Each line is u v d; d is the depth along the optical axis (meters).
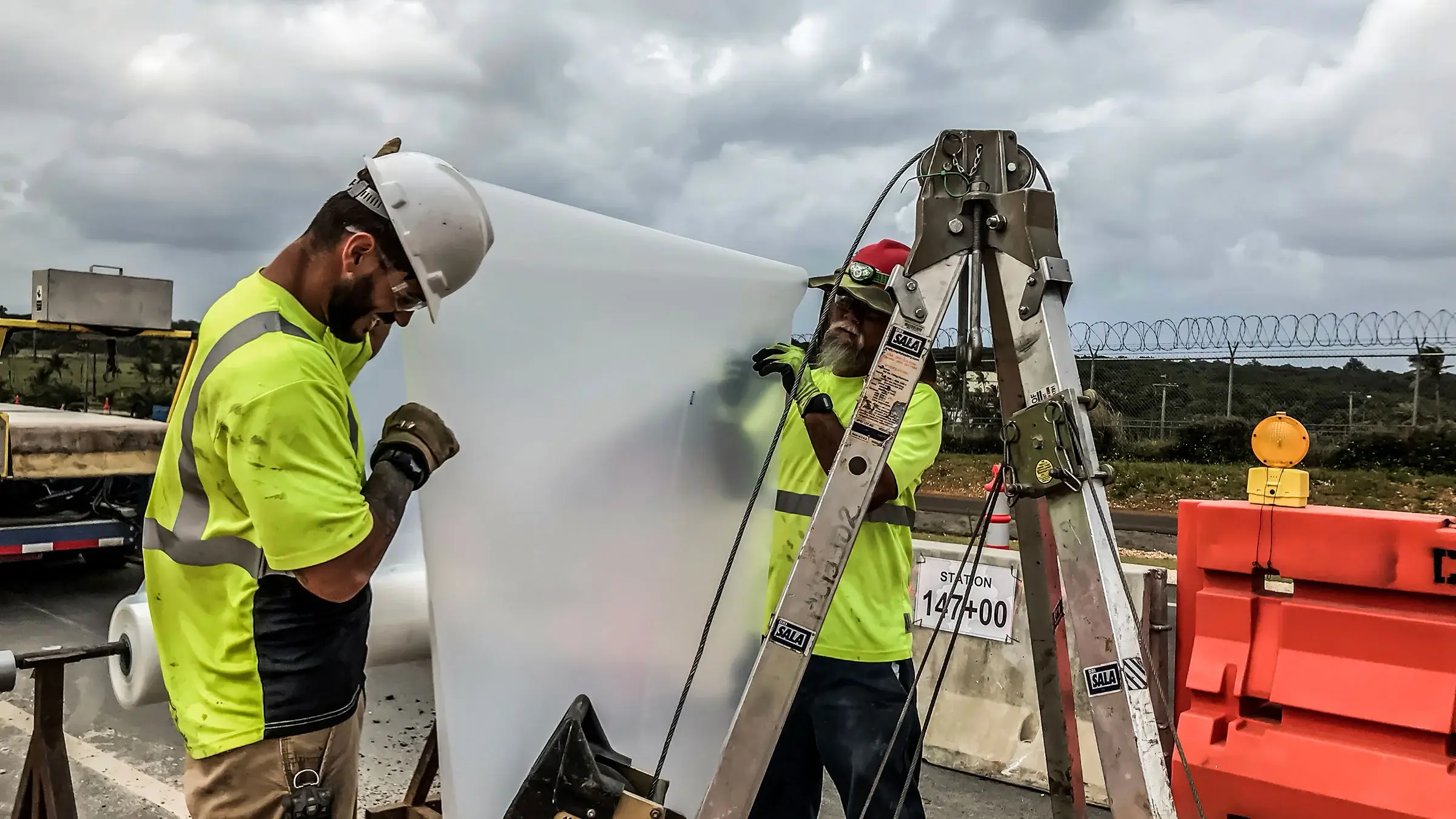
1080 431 1.83
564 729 1.87
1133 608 1.84
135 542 8.20
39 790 2.33
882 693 2.62
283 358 1.61
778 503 2.76
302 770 1.77
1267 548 3.29
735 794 1.85
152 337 9.35
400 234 1.67
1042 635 2.31
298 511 1.58
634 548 2.15
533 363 1.97
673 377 2.25
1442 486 12.73
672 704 2.26
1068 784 2.32
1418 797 2.90
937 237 1.91
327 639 1.78
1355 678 3.08
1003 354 2.04
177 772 4.45
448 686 1.85
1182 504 3.60
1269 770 3.17
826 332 2.72
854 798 2.57
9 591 8.34
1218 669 3.36
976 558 2.27
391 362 2.24
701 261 2.34
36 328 8.57
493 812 1.91
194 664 1.77
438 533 1.85
